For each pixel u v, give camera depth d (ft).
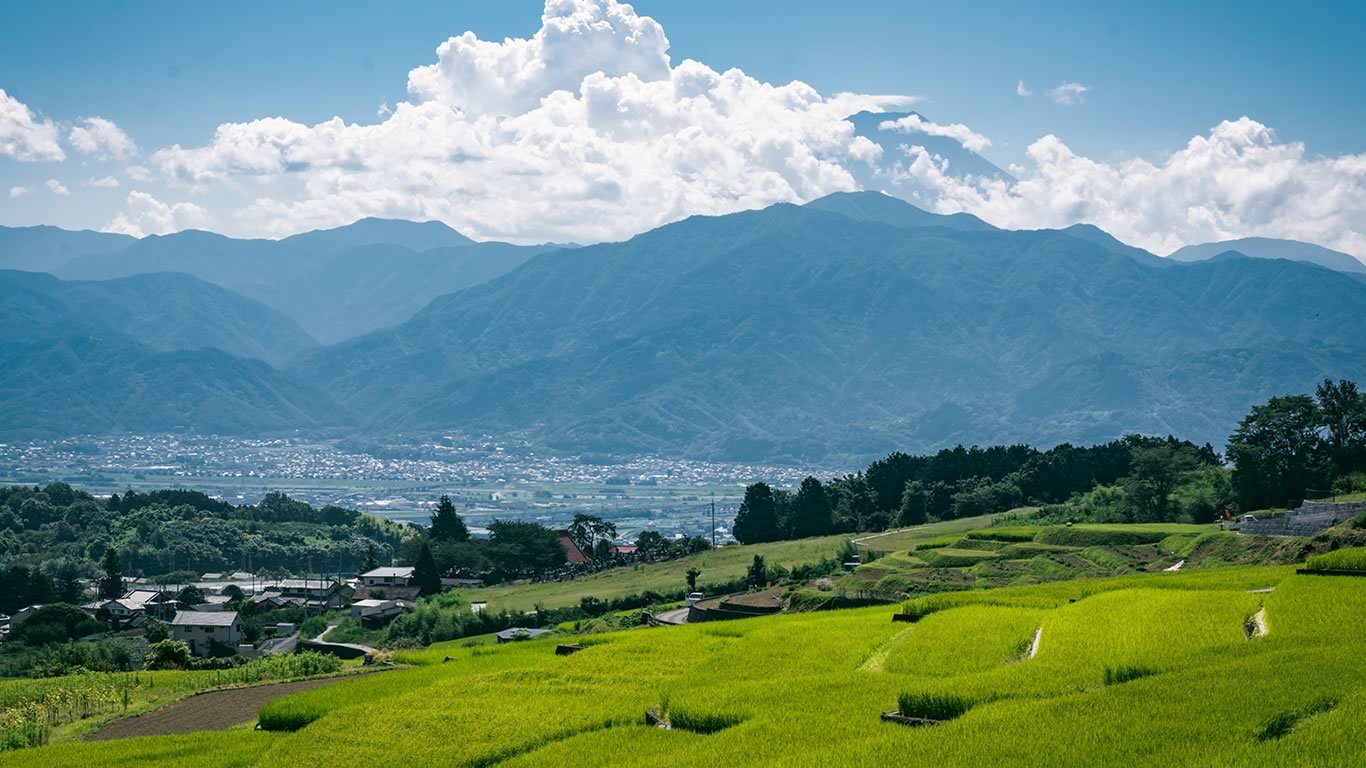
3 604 578.66
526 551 650.43
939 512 631.97
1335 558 173.68
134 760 136.98
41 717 170.71
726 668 158.10
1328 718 95.81
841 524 640.58
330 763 127.03
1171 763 90.74
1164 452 473.67
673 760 111.65
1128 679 119.75
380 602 529.45
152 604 603.67
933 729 106.63
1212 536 327.26
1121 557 350.02
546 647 226.58
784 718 123.44
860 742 106.01
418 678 179.93
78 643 447.01
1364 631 129.49
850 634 179.63
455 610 431.43
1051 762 93.86
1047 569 350.23
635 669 168.35
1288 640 126.62
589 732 130.00
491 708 146.51
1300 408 449.89
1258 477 444.55
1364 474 429.38
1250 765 87.76
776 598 351.46
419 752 129.18
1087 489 602.03
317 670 219.00
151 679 211.41
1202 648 128.36
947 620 167.32
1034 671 126.31
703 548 618.85
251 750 140.15
